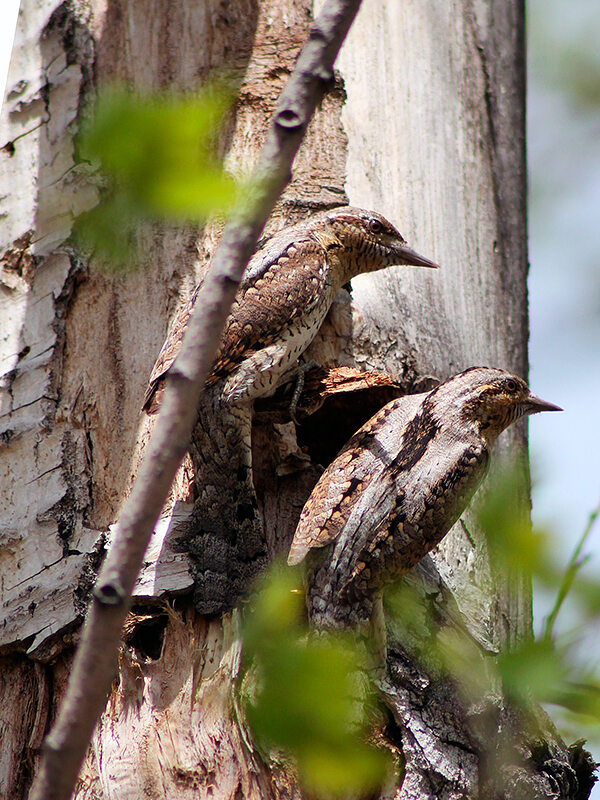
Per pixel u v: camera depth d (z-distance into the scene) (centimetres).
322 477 794
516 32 1123
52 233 869
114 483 799
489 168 1020
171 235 861
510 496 559
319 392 834
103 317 843
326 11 521
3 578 773
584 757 784
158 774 692
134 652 729
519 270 1032
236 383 786
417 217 939
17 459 808
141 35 939
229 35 952
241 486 780
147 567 746
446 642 764
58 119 909
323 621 730
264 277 818
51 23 944
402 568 757
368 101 958
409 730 717
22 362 836
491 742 732
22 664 764
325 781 575
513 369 980
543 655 516
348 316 888
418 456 792
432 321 912
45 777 445
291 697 567
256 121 901
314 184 912
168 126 553
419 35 1012
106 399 821
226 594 743
